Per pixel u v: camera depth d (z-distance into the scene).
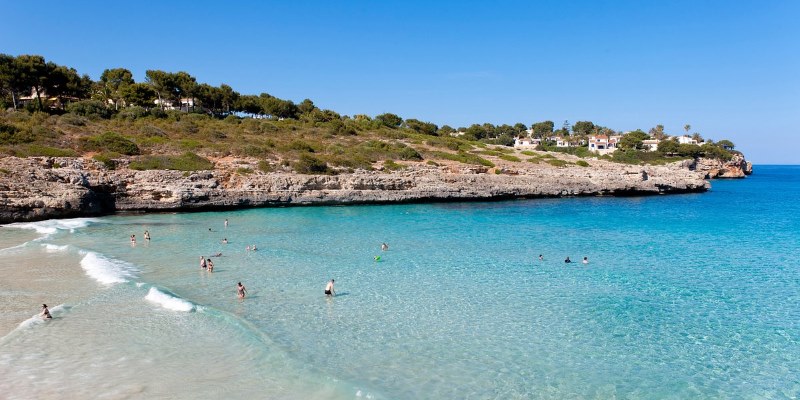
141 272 29.28
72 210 52.75
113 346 18.25
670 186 93.44
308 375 16.06
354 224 50.12
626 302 24.19
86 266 29.97
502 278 28.66
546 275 29.41
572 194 83.06
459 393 15.14
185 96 112.12
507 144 156.12
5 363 16.72
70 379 15.69
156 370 16.38
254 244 38.75
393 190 71.31
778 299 24.72
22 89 85.69
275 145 83.06
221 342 18.70
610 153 150.62
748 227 49.44
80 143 66.06
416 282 27.64
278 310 22.58
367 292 25.59
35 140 63.44
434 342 19.05
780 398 15.10
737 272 30.22
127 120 87.00
